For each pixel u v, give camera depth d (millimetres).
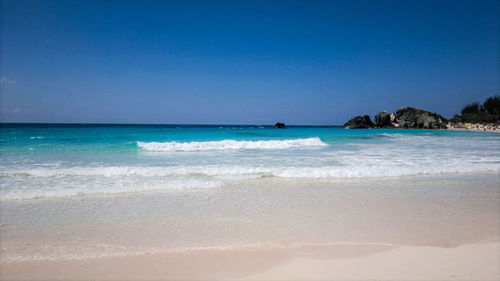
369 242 4691
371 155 15680
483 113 102188
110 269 3729
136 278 3484
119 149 17344
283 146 20688
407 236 4965
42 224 5406
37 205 6570
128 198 7242
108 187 8086
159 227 5320
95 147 18094
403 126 80188
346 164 12594
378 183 9203
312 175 10117
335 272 3549
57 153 15289
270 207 6598
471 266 3689
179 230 5184
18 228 5188
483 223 5668
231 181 9211
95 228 5242
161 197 7352
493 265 3723
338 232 5133
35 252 4234
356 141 26016
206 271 3666
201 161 13156
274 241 4719
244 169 10727
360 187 8633
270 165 12156
